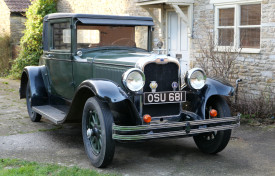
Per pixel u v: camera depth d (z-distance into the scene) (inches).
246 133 231.9
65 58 221.8
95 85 160.6
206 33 340.8
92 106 165.2
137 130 151.0
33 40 526.9
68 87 223.3
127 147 202.5
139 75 161.6
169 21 391.2
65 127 248.5
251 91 302.0
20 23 629.6
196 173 160.4
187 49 371.2
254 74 298.7
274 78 283.4
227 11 322.0
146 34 229.8
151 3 364.2
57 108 236.1
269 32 284.7
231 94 178.5
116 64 180.1
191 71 174.4
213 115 174.6
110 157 160.6
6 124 254.4
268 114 268.4
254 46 302.5
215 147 182.4
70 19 211.6
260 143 210.1
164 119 175.8
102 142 159.5
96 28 215.5
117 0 454.6
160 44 176.9
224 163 174.7
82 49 214.1
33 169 160.1
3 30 650.8
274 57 282.5
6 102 340.2
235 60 312.8
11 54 616.4
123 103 170.6
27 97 269.3
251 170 164.7
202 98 177.3
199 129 162.6
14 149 195.9
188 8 352.8
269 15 283.6
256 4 297.0
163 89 174.7
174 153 191.2
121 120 178.2
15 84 471.2
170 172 161.5
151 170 164.1
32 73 250.4
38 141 212.4
